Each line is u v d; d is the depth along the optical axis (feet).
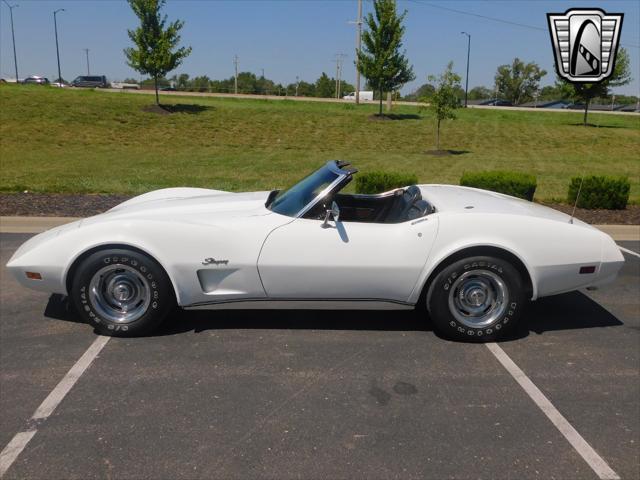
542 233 13.88
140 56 94.58
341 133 91.71
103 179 44.11
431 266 13.70
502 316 14.02
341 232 13.71
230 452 9.54
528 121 120.98
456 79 74.08
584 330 15.38
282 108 117.91
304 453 9.55
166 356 13.17
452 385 12.06
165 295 13.84
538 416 10.87
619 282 19.93
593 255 14.12
